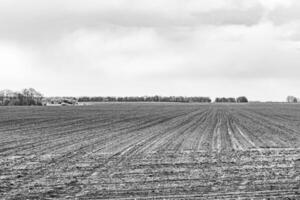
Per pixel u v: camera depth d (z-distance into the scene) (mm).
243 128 36781
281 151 21578
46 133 31062
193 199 11609
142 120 48188
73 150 21578
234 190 12602
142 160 18359
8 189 12820
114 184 13461
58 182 13805
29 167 16672
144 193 12266
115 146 23281
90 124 41000
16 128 35562
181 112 73188
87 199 11625
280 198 11680
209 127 37719
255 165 17094
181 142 25375
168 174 15133
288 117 57281
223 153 20688
